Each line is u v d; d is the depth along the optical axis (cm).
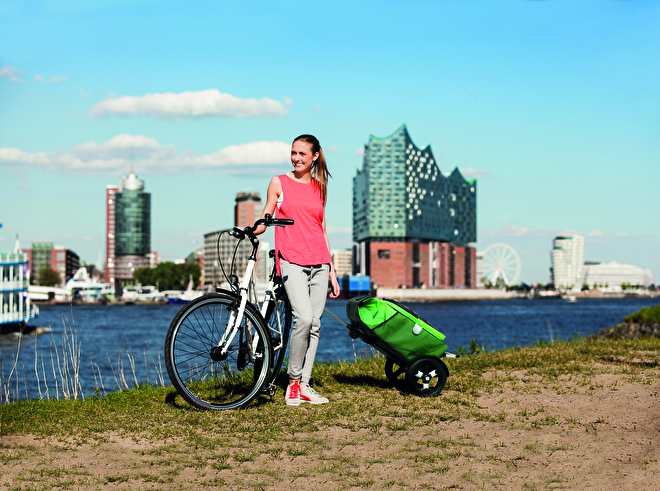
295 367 538
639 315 1861
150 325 7225
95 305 16688
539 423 484
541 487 347
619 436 446
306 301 532
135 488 338
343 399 569
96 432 449
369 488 346
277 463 385
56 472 359
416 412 519
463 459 396
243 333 526
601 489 342
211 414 499
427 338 582
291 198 541
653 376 686
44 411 525
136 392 634
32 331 4938
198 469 372
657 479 353
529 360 797
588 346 1001
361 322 573
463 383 642
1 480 345
